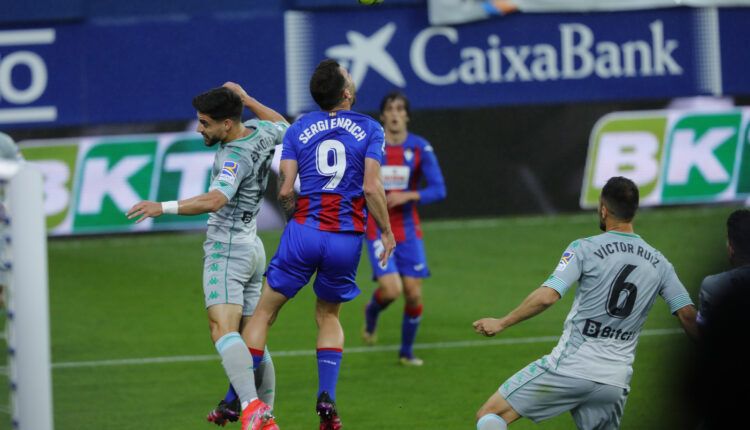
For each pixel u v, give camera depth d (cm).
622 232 2056
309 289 4194
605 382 2005
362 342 3494
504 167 5272
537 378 2034
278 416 2731
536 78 5231
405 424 2658
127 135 5006
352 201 2278
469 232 5062
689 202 5325
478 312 3841
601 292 2002
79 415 2766
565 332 2050
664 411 2684
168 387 3022
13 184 1525
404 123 3203
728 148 5328
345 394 2931
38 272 1541
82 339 3562
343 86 2292
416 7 5125
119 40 4972
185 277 4425
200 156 5059
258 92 5084
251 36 5053
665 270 2028
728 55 5303
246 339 2278
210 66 5038
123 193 5038
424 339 3522
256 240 2398
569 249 2034
